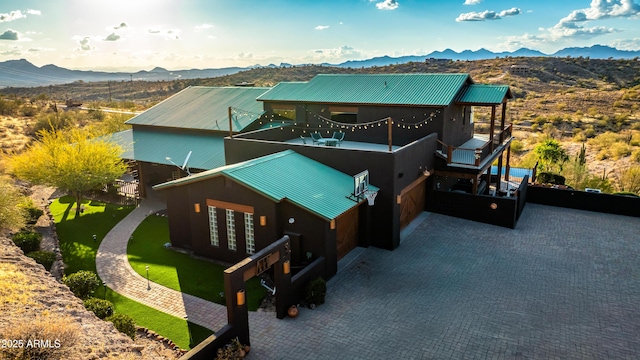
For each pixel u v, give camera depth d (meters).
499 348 10.96
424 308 12.91
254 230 15.46
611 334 11.57
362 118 22.70
